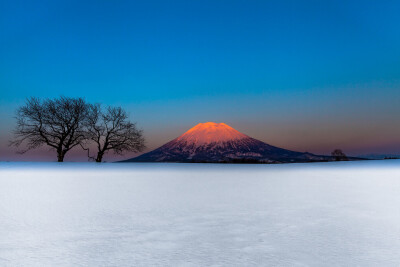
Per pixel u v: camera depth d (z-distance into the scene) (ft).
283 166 92.63
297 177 51.88
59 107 132.87
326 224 18.65
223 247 14.49
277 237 16.03
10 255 13.58
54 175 59.77
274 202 26.53
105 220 20.02
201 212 22.41
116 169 81.82
